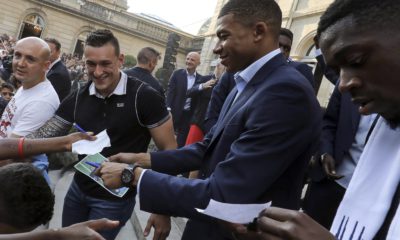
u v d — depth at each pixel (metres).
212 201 1.26
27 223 1.58
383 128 1.01
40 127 2.62
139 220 3.97
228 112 1.69
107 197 2.30
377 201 0.94
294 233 0.76
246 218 1.24
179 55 31.73
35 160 2.52
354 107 2.58
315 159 2.64
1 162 2.27
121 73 2.36
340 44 0.85
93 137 2.21
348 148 2.54
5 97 4.57
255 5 1.60
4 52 11.51
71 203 2.42
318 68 4.00
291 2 15.01
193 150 1.95
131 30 29.58
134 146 2.40
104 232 2.30
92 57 2.23
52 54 4.25
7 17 25.94
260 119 1.43
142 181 1.49
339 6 0.86
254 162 1.38
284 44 3.09
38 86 2.79
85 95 2.43
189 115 5.73
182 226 3.84
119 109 2.32
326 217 2.58
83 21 28.09
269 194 1.53
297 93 1.44
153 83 5.12
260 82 1.59
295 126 1.42
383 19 0.81
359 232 0.95
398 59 0.80
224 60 1.68
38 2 26.52
